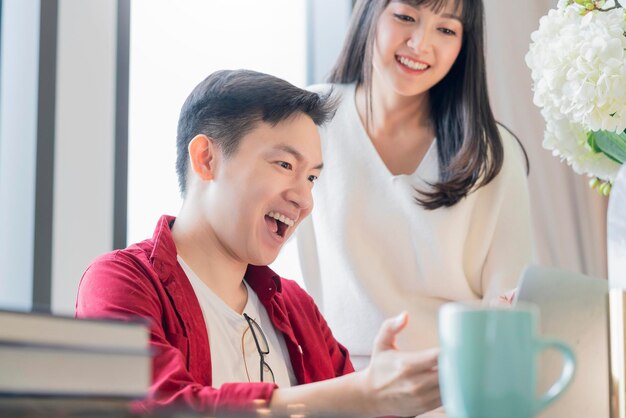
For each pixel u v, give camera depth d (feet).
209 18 9.09
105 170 7.96
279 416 3.39
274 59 9.74
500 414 2.48
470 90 7.39
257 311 5.24
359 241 7.46
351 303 7.45
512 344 2.51
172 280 4.84
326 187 7.58
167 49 8.70
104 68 8.00
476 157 7.32
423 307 7.39
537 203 10.66
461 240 7.40
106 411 2.64
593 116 4.99
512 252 7.48
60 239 7.68
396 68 7.30
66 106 7.79
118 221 8.10
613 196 4.06
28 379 2.51
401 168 7.55
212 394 4.10
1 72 7.57
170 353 4.43
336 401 3.88
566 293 3.87
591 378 3.85
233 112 5.03
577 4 5.25
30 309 2.63
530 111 10.64
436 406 3.72
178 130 5.26
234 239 4.99
